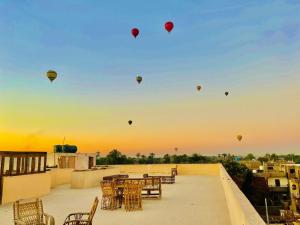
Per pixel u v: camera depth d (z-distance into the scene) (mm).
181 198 11195
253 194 50375
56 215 8320
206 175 23734
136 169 26281
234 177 43562
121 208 9227
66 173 18953
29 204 6219
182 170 24781
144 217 7820
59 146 25188
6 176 10828
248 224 2568
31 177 12375
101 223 7191
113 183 9320
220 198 11023
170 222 7160
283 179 51500
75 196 12578
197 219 7406
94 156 26172
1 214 8680
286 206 46312
